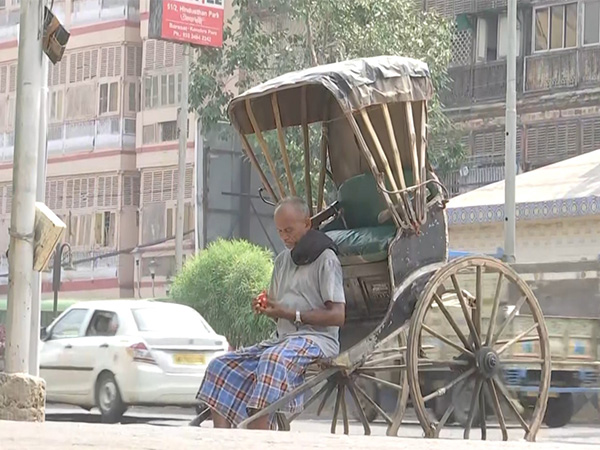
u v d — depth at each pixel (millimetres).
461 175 40281
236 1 32938
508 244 22594
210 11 34594
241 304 26578
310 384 9016
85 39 48719
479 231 23625
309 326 9234
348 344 10359
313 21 31469
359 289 10266
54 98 49594
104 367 19156
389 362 10578
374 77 9891
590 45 38500
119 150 47219
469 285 13523
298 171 28906
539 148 39188
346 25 30953
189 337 19281
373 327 10266
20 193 10703
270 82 10266
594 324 15094
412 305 9789
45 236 10680
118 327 19375
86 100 48531
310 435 5074
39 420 10500
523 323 13797
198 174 42625
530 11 39562
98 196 47875
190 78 43844
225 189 43000
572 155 38531
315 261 9258
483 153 40250
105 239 47469
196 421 9320
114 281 46906
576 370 14422
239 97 10305
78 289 47844
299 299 9273
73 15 48938
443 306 9773
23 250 10641
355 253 10086
